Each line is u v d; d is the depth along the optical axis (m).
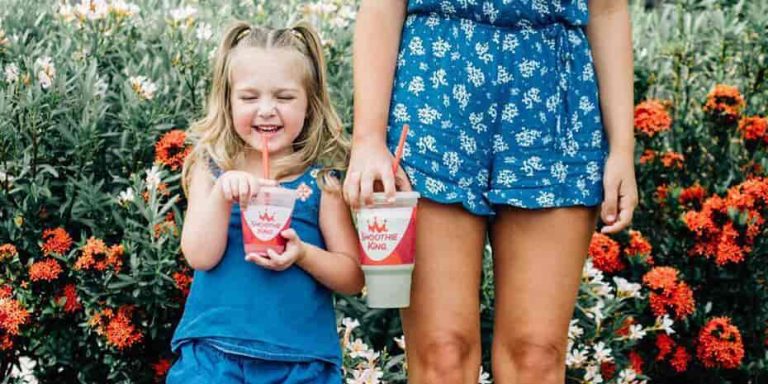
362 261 2.89
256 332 2.85
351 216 3.04
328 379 2.93
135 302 3.77
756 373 4.44
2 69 4.16
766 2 5.07
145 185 3.92
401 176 2.92
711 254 4.41
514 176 2.93
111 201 3.88
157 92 4.18
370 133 2.92
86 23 4.43
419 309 2.98
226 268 2.90
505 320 3.03
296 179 3.00
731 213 4.30
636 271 4.33
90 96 4.04
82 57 4.28
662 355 4.28
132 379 3.91
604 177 2.98
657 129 4.54
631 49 3.08
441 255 2.94
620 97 3.04
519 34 2.93
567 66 2.97
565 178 2.94
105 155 4.13
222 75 3.04
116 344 3.71
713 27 5.12
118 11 4.43
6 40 4.27
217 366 2.85
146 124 4.05
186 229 2.91
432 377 2.98
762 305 4.52
